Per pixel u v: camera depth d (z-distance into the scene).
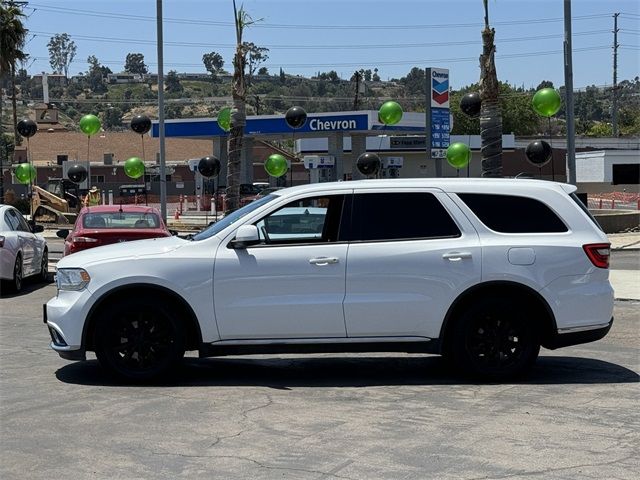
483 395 7.75
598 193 61.16
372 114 40.62
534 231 8.18
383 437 6.39
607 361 9.44
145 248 8.16
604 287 8.18
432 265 7.98
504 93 86.06
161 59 23.97
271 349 8.01
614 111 77.56
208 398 7.62
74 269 8.03
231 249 7.99
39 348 10.23
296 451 6.04
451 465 5.73
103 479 5.46
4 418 6.93
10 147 77.88
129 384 8.12
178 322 8.01
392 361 9.46
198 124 44.06
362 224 8.11
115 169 60.81
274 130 42.50
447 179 8.40
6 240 14.90
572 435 6.47
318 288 7.94
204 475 5.53
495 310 8.07
